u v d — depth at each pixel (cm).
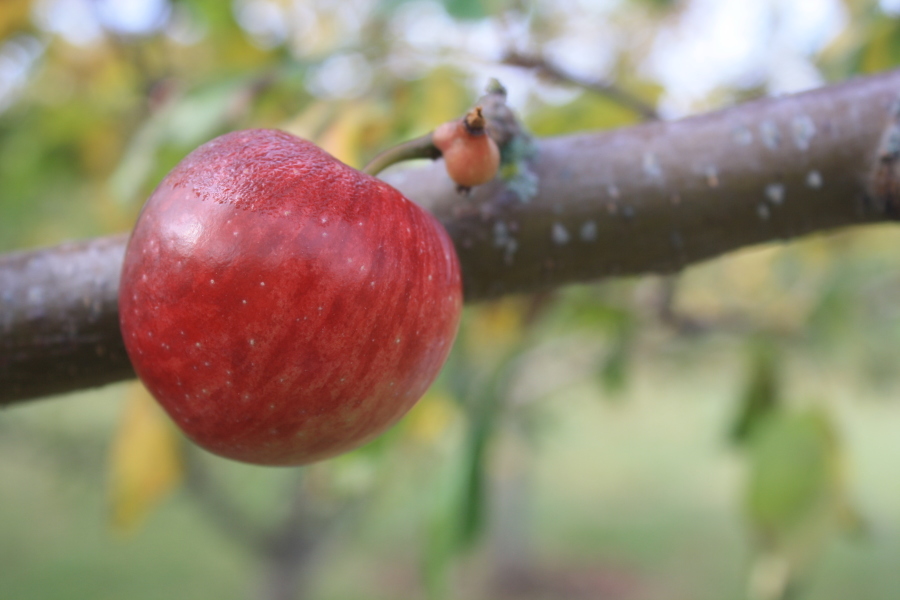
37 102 63
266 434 25
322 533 137
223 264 24
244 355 24
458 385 51
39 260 30
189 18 61
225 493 141
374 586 224
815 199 31
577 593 220
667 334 69
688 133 31
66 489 181
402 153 27
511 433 96
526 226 30
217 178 25
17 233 78
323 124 43
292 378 24
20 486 295
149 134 47
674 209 31
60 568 223
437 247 26
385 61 44
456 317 26
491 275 31
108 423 170
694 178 31
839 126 31
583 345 86
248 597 175
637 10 69
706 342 78
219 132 49
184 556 239
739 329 62
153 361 25
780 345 58
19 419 148
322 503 116
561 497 318
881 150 31
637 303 64
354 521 129
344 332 24
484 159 26
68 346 29
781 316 61
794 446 43
